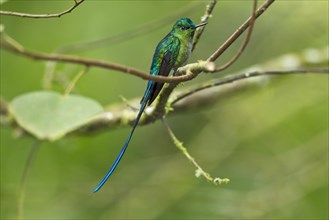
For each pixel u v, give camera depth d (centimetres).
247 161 1264
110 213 1206
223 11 1246
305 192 1197
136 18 1121
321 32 1244
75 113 625
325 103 1250
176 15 911
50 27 1094
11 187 1119
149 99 576
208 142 1287
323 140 1220
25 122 613
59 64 1062
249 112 1281
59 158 1147
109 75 1098
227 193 1188
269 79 1017
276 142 1291
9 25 1077
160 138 1266
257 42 1271
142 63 1126
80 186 1188
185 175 1255
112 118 804
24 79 1073
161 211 1214
